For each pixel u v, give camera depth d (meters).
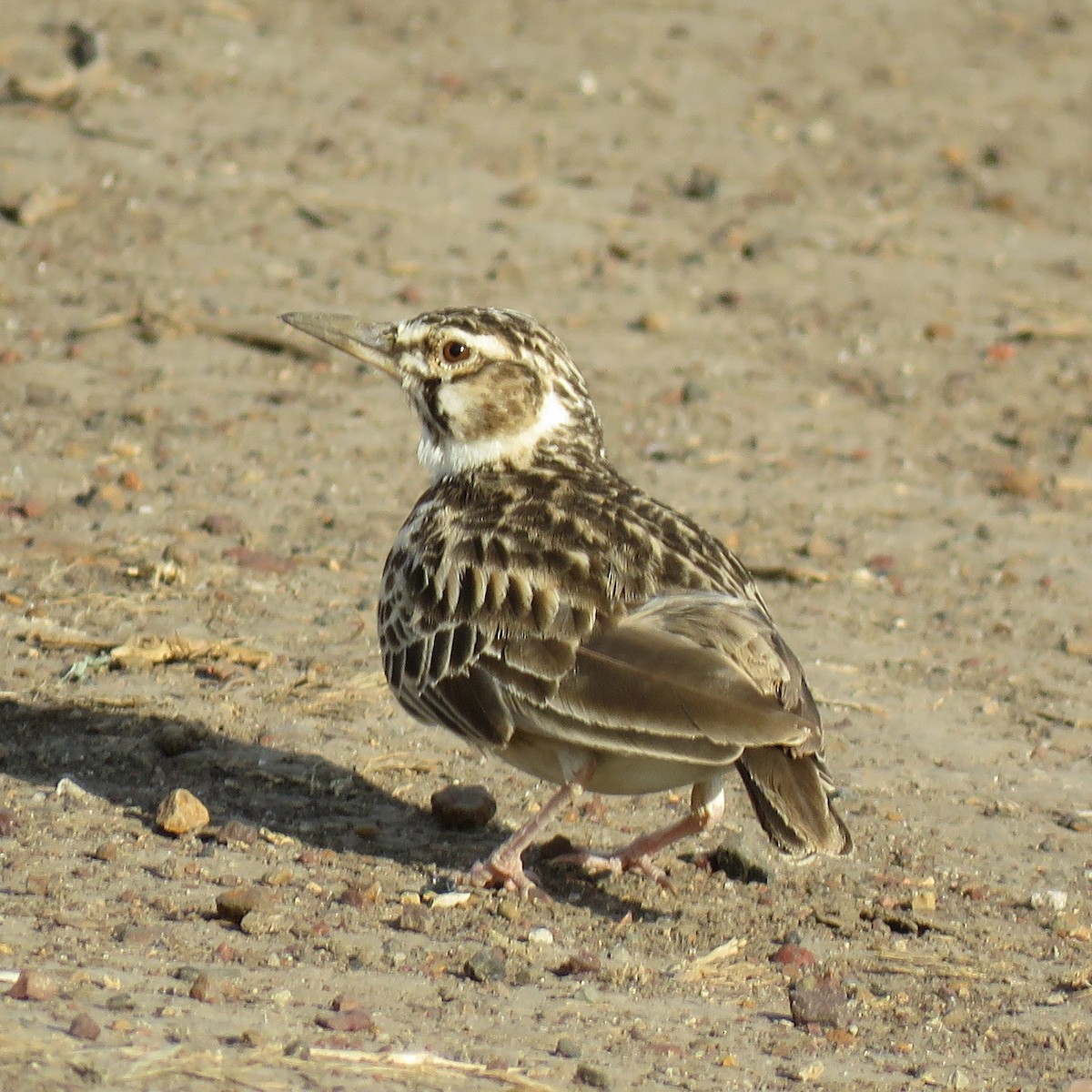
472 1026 8.59
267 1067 7.79
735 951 9.88
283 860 10.32
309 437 16.91
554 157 23.75
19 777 11.00
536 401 11.38
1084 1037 9.05
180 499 15.49
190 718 11.98
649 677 9.33
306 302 19.20
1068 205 24.06
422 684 10.42
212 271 19.61
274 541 14.95
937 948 10.05
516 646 9.82
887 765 12.38
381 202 21.72
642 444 17.58
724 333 19.98
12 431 16.28
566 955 9.55
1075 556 16.12
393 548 11.05
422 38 27.33
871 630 14.57
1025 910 10.58
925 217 23.36
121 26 25.67
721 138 25.00
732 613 9.62
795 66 28.00
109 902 9.53
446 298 19.72
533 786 11.68
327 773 11.49
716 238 21.95
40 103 22.83
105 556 14.28
